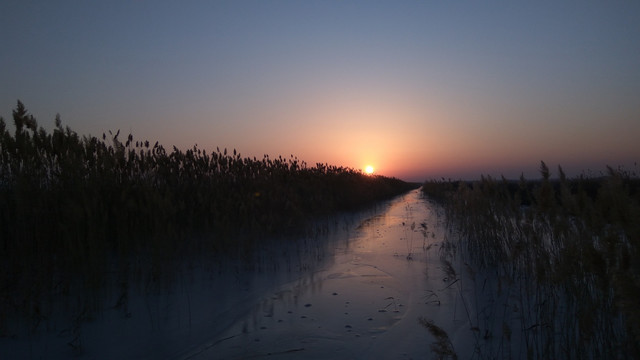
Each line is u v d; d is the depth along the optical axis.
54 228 5.09
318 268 6.98
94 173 6.38
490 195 6.99
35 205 4.95
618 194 3.33
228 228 7.35
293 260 7.55
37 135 5.76
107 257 5.70
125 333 4.09
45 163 5.83
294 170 14.47
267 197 10.15
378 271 6.75
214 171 9.98
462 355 3.58
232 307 4.91
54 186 5.70
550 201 4.39
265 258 7.62
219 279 6.07
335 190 15.80
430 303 5.06
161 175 8.34
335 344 3.83
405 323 4.39
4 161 5.42
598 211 3.67
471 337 3.98
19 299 4.46
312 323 4.40
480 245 7.29
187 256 6.94
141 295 5.20
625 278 2.85
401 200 29.70
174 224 6.84
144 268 5.84
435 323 4.38
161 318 4.50
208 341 3.92
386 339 3.97
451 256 7.87
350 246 9.05
